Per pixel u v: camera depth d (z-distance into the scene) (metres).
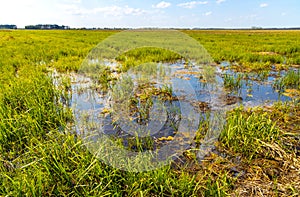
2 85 5.36
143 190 2.33
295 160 2.74
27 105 4.10
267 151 2.99
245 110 4.46
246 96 5.43
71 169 2.54
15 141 3.16
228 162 2.81
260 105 4.75
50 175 2.32
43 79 5.69
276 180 2.43
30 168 2.51
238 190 2.36
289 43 17.64
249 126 3.36
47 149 2.74
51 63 9.41
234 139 3.14
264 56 10.15
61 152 2.68
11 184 2.26
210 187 2.27
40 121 3.63
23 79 5.94
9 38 22.28
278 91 5.76
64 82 6.12
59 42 19.19
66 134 3.27
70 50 12.72
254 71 7.98
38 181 2.20
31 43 18.06
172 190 2.27
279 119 3.96
